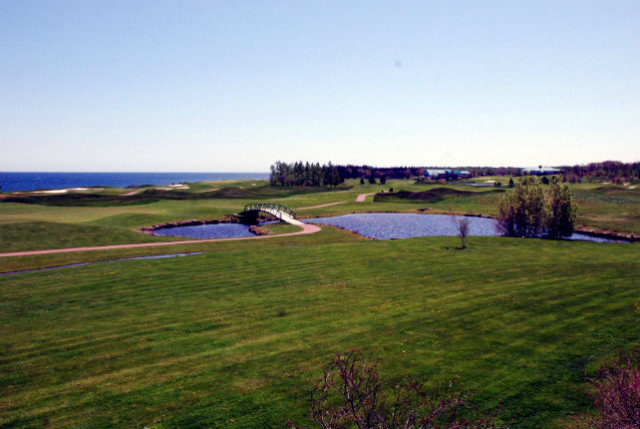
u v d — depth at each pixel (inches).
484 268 1315.2
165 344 735.1
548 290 995.9
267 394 549.3
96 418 501.7
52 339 770.8
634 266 1277.1
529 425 456.1
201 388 572.1
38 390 575.5
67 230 2149.4
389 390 533.3
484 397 520.1
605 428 369.7
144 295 1066.7
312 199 5049.2
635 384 367.6
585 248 1772.9
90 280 1229.7
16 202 3895.2
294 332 775.1
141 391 566.6
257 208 3732.8
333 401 523.2
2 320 886.4
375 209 4141.2
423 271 1288.1
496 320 798.5
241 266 1406.3
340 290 1072.2
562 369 583.8
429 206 4360.2
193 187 6939.0
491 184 7175.2
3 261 1567.4
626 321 751.7
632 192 4606.3
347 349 683.4
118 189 6397.6
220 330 799.7
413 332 752.3
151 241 2097.7
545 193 2321.6
